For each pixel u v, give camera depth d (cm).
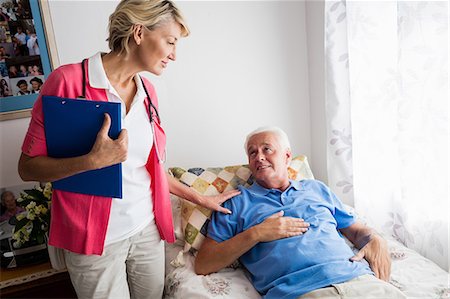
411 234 154
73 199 106
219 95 200
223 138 206
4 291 151
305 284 120
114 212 113
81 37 164
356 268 125
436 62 131
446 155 134
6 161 157
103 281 115
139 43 101
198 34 188
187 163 201
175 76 188
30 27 152
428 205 143
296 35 212
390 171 166
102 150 92
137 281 132
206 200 147
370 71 162
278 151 154
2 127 155
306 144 229
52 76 100
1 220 158
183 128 196
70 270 115
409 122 142
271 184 154
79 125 95
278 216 139
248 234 133
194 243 153
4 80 151
